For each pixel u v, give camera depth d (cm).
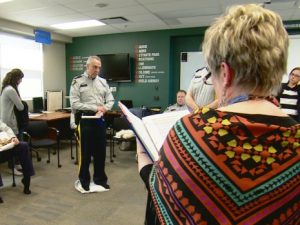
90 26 549
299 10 431
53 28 566
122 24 532
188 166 47
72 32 605
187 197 47
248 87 50
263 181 45
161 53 587
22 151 304
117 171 392
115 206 279
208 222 45
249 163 45
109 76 613
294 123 50
